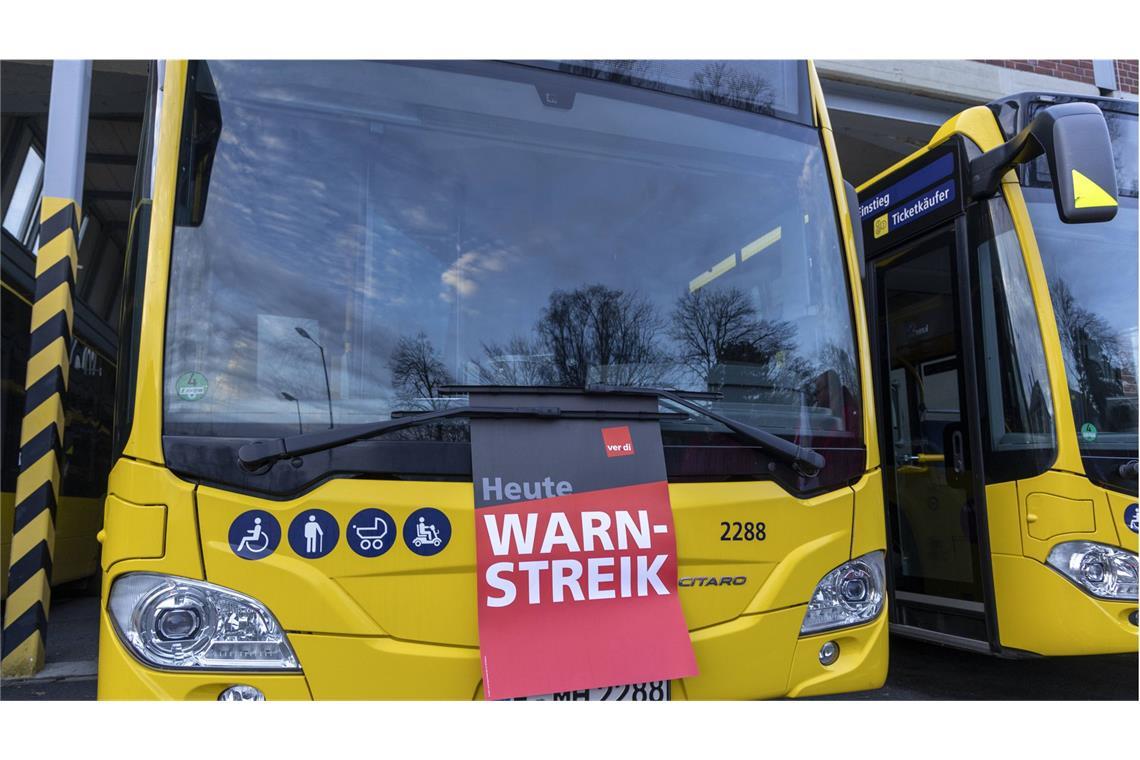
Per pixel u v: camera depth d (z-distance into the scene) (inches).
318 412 90.7
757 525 98.0
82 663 213.5
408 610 85.2
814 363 113.2
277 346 91.7
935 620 181.3
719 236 113.3
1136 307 169.6
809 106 126.4
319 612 83.0
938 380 183.9
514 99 109.0
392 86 104.5
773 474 100.8
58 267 213.9
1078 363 161.6
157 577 82.1
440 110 105.7
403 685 83.7
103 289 391.9
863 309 119.5
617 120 113.0
